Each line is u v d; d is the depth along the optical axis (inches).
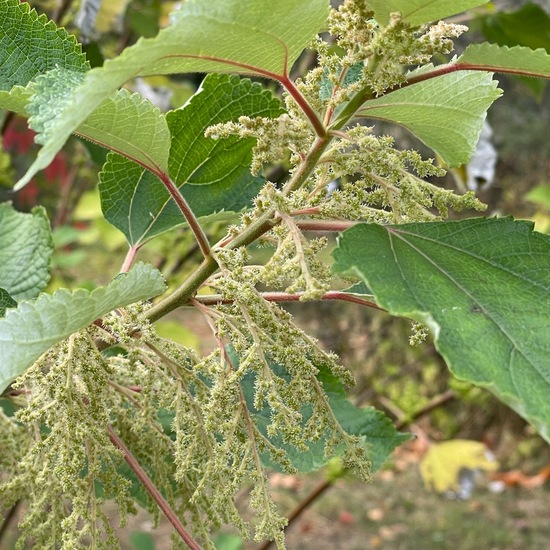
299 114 21.0
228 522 22.9
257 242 22.1
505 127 139.0
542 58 19.7
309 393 20.6
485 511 117.5
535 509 118.1
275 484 121.8
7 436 24.1
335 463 52.5
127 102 21.0
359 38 20.2
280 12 18.4
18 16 23.5
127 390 23.4
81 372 21.2
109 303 20.3
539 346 17.8
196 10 17.9
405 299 18.1
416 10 19.8
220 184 27.2
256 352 20.1
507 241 20.0
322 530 110.6
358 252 18.9
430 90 21.8
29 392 24.3
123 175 26.4
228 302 22.1
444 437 129.6
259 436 20.8
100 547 21.5
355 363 126.6
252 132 20.6
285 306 131.6
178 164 26.6
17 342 19.6
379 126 64.6
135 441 23.7
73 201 79.8
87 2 40.9
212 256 21.5
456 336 17.7
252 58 19.5
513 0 57.9
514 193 139.3
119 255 85.8
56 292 19.2
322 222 20.9
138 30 54.9
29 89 20.1
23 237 28.3
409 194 21.2
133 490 26.4
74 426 21.0
